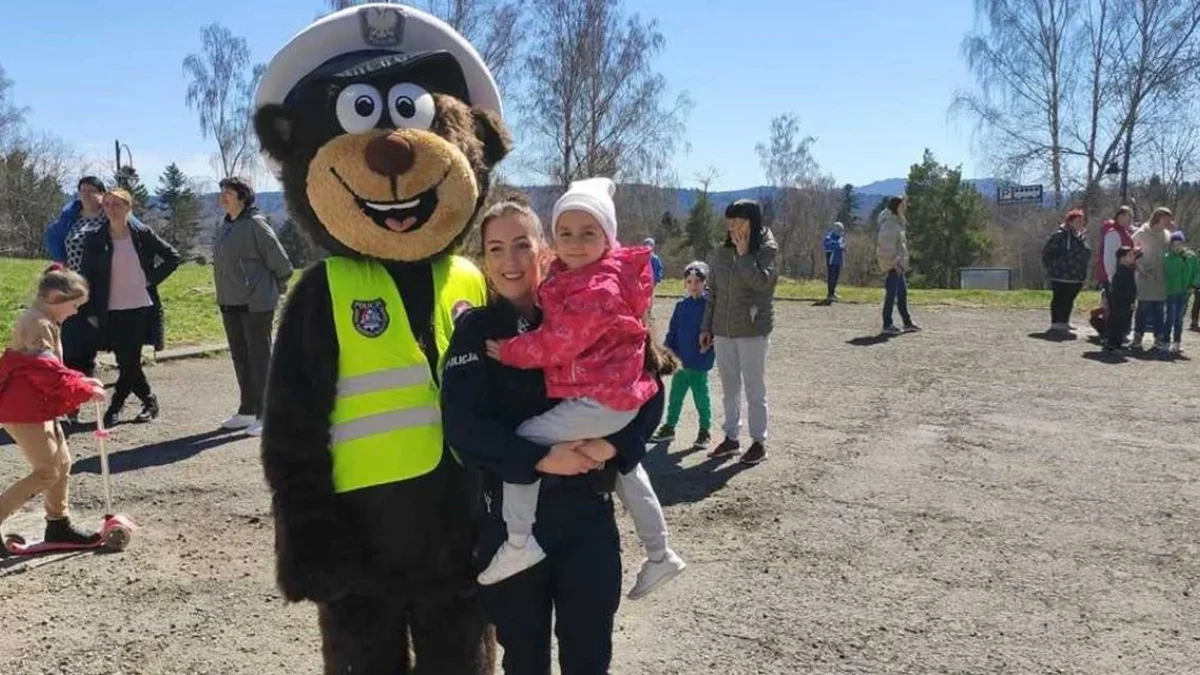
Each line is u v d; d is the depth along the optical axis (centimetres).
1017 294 1992
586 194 280
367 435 282
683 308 751
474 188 300
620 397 270
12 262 2538
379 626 297
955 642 414
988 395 959
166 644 409
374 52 318
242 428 785
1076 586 476
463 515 295
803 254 5384
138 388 820
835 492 630
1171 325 1232
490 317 282
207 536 539
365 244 286
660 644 411
